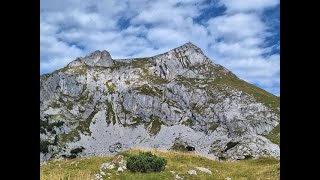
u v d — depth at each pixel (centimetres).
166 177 2541
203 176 2684
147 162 2634
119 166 2664
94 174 2448
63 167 2633
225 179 2675
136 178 2461
